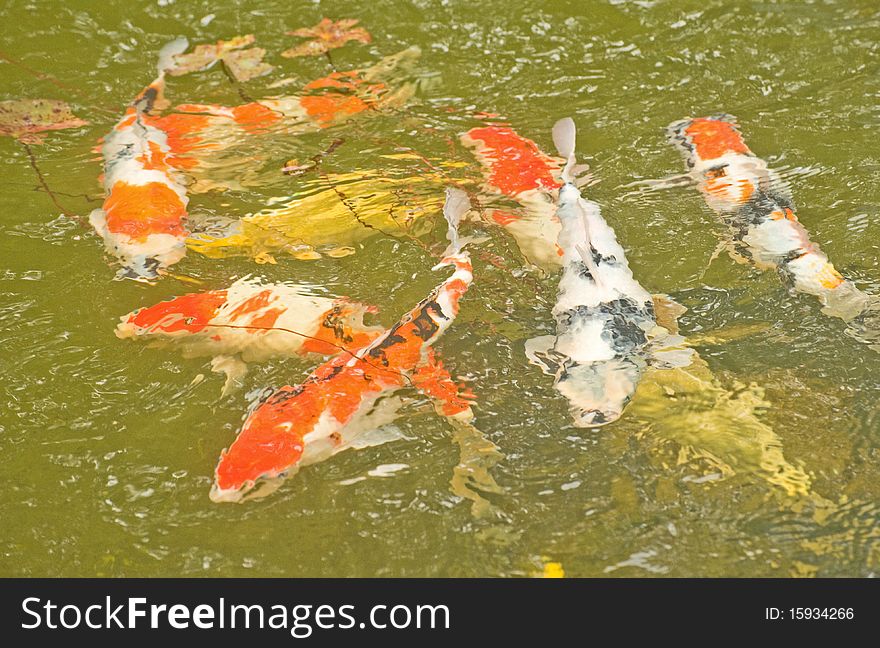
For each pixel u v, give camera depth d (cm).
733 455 325
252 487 323
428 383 358
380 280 421
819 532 300
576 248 403
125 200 461
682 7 630
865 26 592
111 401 366
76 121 546
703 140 493
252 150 514
